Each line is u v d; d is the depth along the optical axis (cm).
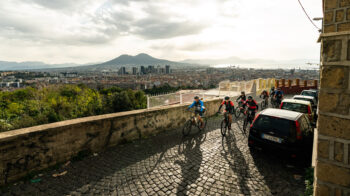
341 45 175
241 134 709
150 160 480
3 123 742
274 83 2156
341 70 178
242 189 365
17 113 923
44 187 362
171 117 763
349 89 175
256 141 500
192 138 658
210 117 1013
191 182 386
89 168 436
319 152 200
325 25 208
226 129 723
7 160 363
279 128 471
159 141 621
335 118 186
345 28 192
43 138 413
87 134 495
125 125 590
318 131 199
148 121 666
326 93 189
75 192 349
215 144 598
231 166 453
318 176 202
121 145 579
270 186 374
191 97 1094
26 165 390
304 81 2316
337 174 189
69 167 437
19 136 376
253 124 519
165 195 345
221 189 364
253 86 1678
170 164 460
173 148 562
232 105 702
